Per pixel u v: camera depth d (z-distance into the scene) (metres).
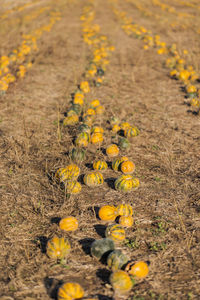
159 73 17.39
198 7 40.97
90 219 7.04
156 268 5.75
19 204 7.54
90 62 18.31
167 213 7.18
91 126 11.30
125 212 6.83
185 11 38.16
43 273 5.68
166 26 29.36
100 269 5.76
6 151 9.84
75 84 15.54
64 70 17.66
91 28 27.52
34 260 5.98
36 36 25.12
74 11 39.50
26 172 8.77
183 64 18.34
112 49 21.81
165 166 9.00
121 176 8.01
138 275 5.38
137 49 22.19
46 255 6.08
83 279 5.55
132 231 6.68
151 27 29.56
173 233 6.59
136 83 15.85
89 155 9.59
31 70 17.66
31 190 8.03
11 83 15.83
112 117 11.43
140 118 12.09
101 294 5.23
